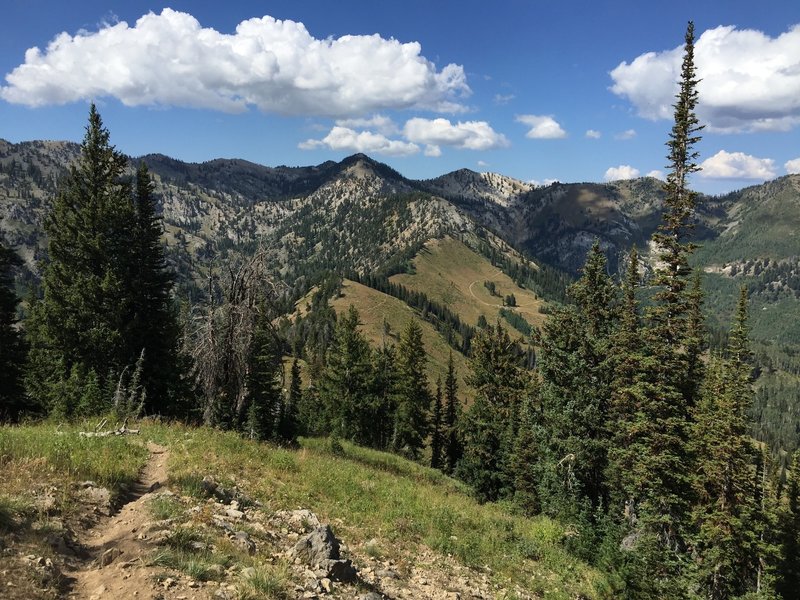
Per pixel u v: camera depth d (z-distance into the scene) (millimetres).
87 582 6352
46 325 32719
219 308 25609
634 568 17125
